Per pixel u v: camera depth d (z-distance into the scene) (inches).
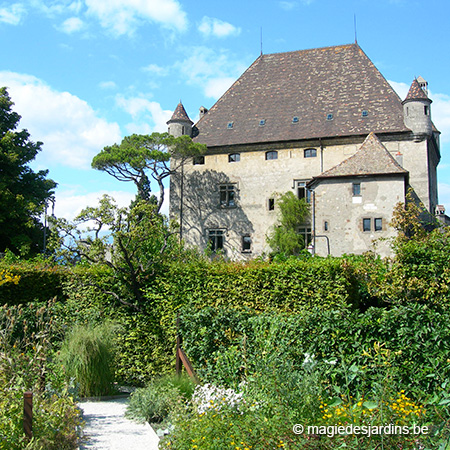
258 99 1633.9
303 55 1681.8
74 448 239.6
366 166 1218.6
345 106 1498.5
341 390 263.6
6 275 518.6
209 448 210.4
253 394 255.4
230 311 352.2
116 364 420.5
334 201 1225.4
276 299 448.1
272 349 293.7
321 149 1465.3
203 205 1571.1
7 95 1414.9
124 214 467.8
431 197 1430.9
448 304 468.8
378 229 1186.0
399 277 490.6
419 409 208.5
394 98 1459.2
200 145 1509.6
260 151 1531.7
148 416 313.1
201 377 327.9
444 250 485.7
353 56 1606.8
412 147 1371.8
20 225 1323.8
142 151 1437.0
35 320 439.2
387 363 263.9
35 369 278.7
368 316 294.5
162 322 435.8
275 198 1491.1
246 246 1517.0
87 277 498.6
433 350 275.7
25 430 213.3
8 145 1331.2
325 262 459.5
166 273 465.4
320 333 294.4
